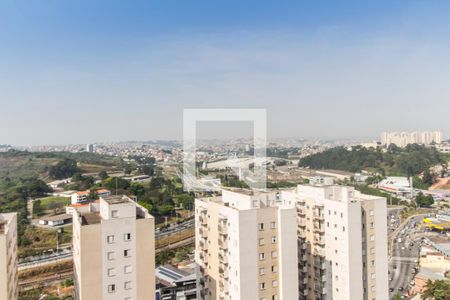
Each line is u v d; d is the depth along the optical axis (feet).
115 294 105.29
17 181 509.35
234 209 134.51
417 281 271.90
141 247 108.17
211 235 152.15
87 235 102.37
